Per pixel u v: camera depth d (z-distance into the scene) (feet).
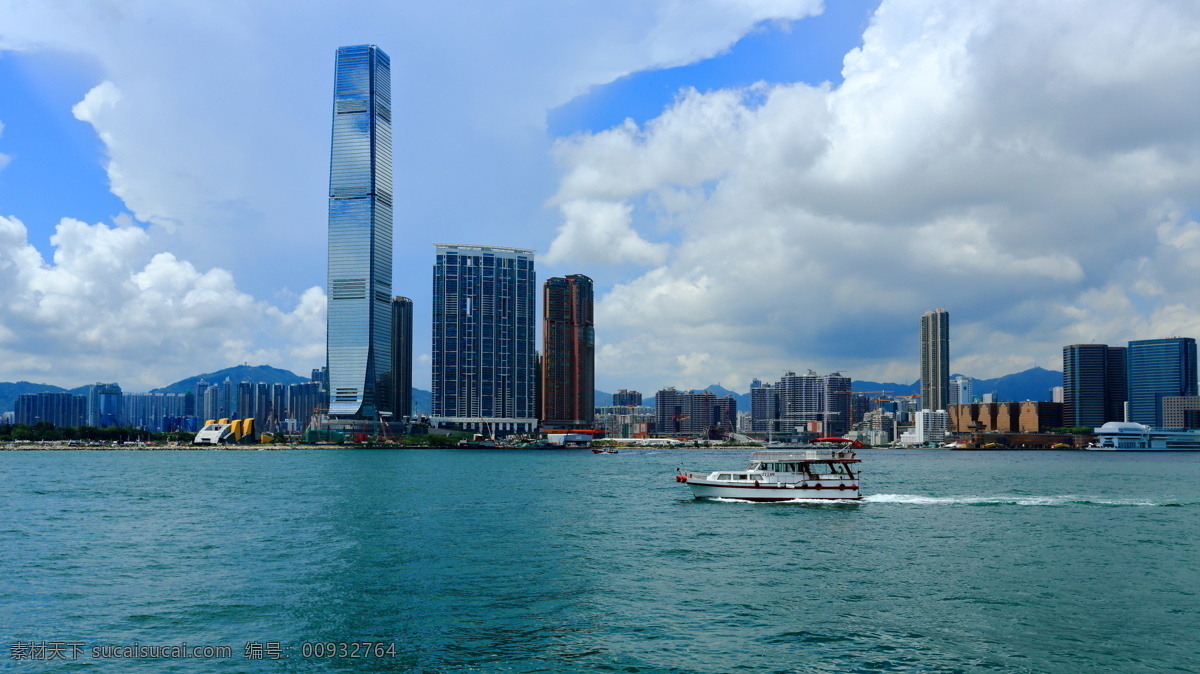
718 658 169.17
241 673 161.17
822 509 422.82
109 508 433.89
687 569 258.16
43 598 218.18
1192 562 270.67
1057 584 236.43
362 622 194.59
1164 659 169.07
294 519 382.63
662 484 647.56
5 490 555.28
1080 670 162.61
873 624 193.57
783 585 234.58
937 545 305.12
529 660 168.04
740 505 443.32
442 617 199.31
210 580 239.71
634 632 186.80
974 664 165.78
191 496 510.17
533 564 265.75
